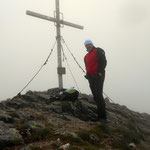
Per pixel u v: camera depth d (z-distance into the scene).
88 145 4.02
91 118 7.08
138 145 5.11
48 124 4.96
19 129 4.19
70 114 7.01
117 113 9.37
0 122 4.46
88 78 6.59
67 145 3.58
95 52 6.32
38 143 3.69
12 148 3.37
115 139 4.88
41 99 8.60
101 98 6.30
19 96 8.48
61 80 10.40
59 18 10.70
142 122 10.34
